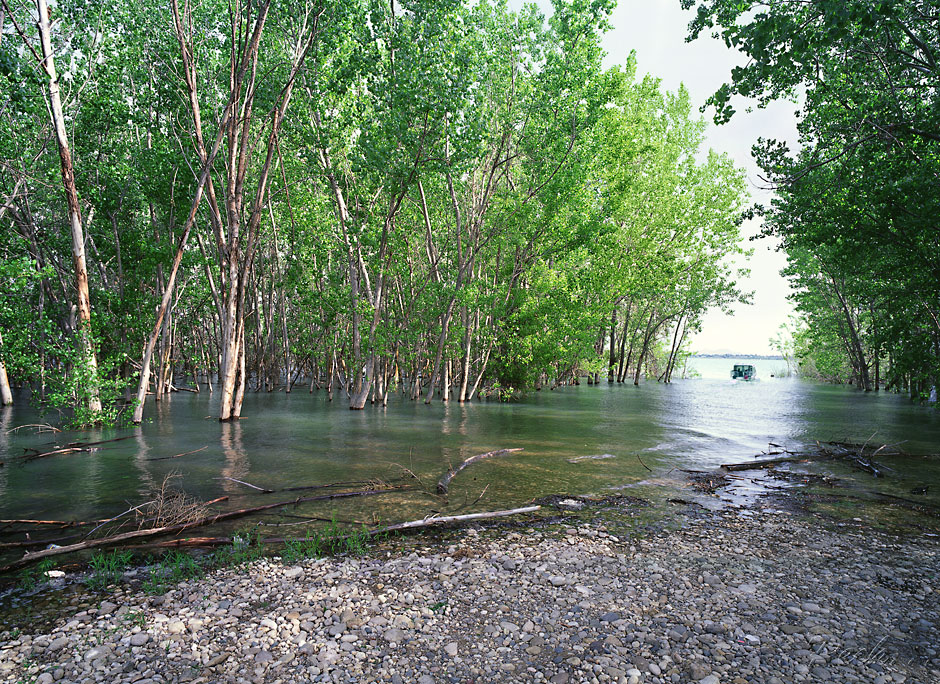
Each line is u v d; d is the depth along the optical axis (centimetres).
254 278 2830
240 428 1706
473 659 439
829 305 4444
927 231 1593
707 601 541
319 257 2541
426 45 1822
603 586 575
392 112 1850
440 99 1786
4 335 1656
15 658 434
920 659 439
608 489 983
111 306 2145
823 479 1077
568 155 2231
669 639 468
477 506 866
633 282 3341
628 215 3303
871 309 3053
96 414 1606
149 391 2911
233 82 1666
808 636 473
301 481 1013
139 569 616
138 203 2098
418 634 476
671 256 3597
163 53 1870
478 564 632
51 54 1464
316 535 721
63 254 2111
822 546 702
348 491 942
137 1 1834
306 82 1936
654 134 3425
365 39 1852
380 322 2283
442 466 1153
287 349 3047
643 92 3198
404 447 1382
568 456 1288
